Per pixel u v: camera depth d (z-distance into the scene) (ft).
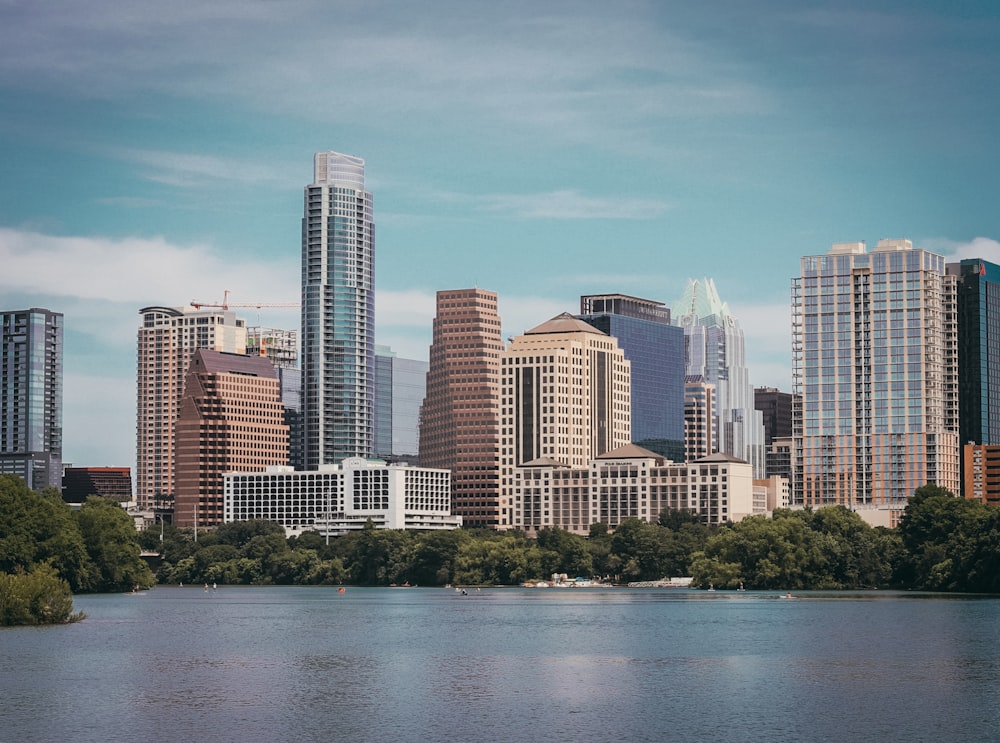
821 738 638.53
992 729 654.94
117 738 645.92
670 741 634.43
